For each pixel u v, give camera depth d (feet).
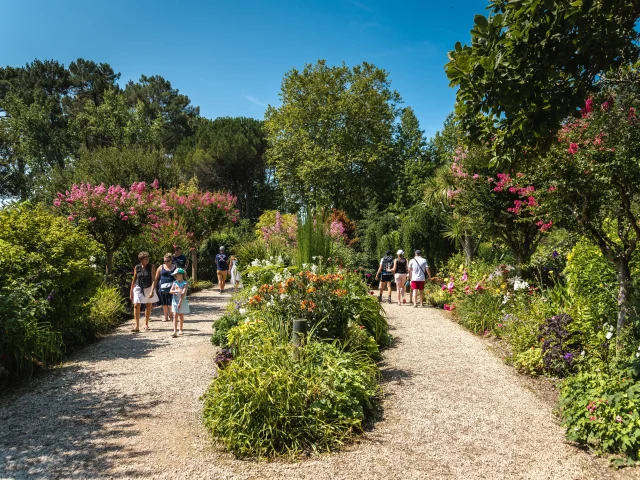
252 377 14.21
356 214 90.99
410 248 56.44
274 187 121.08
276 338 18.24
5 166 78.84
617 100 14.56
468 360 21.71
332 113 85.66
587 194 15.93
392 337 26.35
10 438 13.42
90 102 109.40
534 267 32.83
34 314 20.01
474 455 12.49
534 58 11.43
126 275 40.16
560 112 11.86
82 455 12.35
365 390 15.72
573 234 18.54
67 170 72.64
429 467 11.85
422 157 102.32
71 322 24.44
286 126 88.74
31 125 104.06
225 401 13.67
